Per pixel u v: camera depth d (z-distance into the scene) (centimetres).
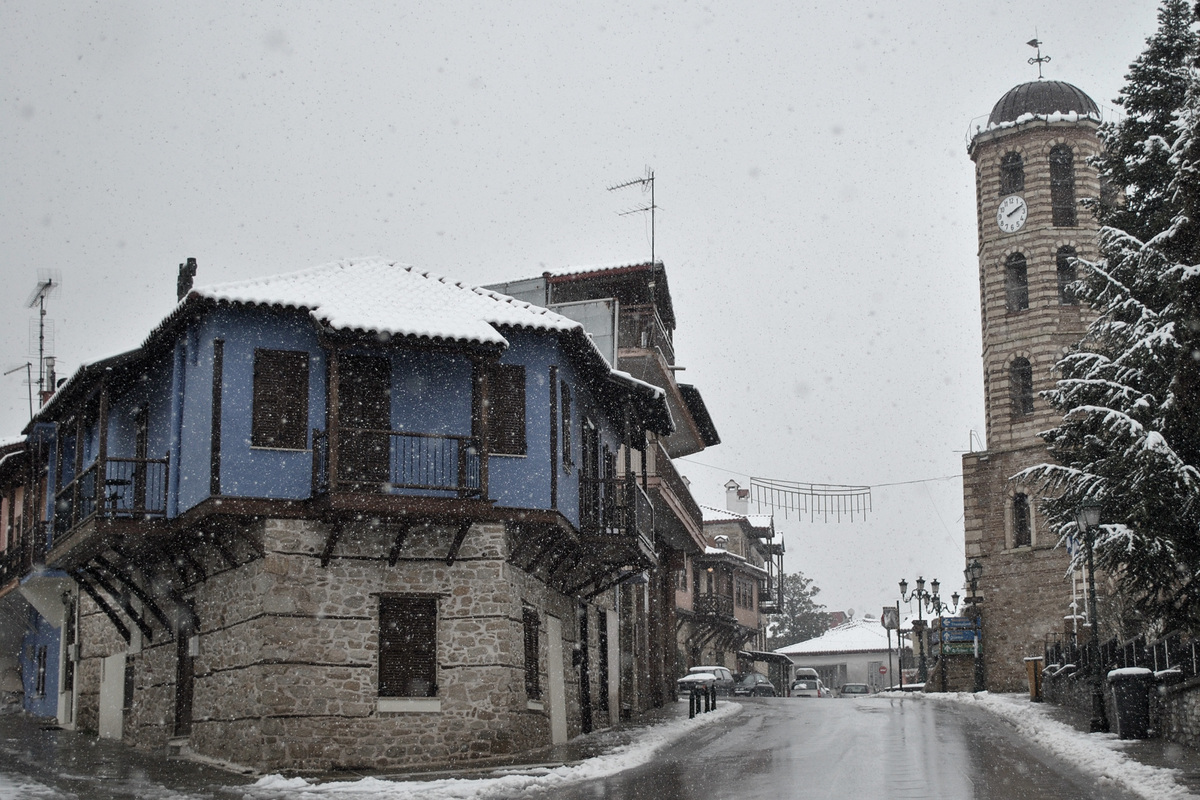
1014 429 5306
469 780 2036
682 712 3756
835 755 2277
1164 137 2948
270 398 2373
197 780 2103
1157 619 2769
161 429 2591
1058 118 5409
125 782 2064
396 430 2394
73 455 3123
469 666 2386
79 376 2552
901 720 3145
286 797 1873
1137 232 2973
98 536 2419
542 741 2584
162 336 2503
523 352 2595
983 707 3747
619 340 3819
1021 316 5372
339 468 2380
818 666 9156
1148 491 2556
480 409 2406
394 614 2377
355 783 2031
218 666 2391
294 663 2278
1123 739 2366
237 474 2320
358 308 2386
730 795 1752
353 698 2303
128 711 2847
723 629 6881
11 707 3722
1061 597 5050
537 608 2688
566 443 2647
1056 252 5378
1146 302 2828
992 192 5538
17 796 1859
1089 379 2858
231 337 2373
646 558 2930
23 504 3531
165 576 2650
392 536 2394
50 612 3291
